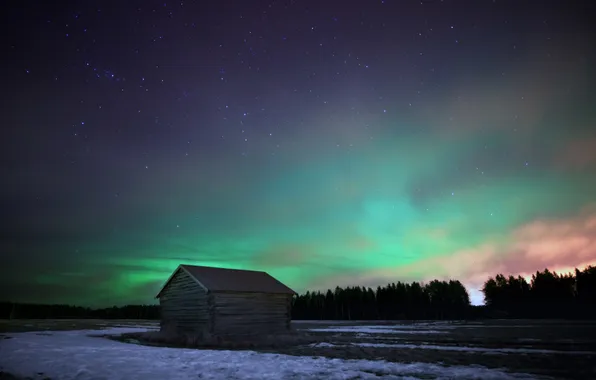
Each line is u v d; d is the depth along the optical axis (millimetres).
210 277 26250
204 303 24906
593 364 13258
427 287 105375
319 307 103125
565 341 22156
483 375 11086
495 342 21938
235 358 14969
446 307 96375
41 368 11898
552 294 90375
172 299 27234
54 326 42188
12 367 12109
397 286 105750
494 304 93438
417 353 16859
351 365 13062
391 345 20766
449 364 13477
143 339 25672
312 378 10797
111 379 10391
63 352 15992
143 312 86938
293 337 24625
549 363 13539
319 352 17562
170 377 10773
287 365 13102
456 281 103625
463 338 25125
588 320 59906
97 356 14836
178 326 26188
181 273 27141
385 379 10602
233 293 25406
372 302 104438
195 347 21016
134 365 12734
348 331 35250
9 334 27641
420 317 89312
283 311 27766
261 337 24172
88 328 39031
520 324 48125
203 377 10859
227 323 24625
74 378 10508
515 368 12469
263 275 30266
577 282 89562
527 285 95812
